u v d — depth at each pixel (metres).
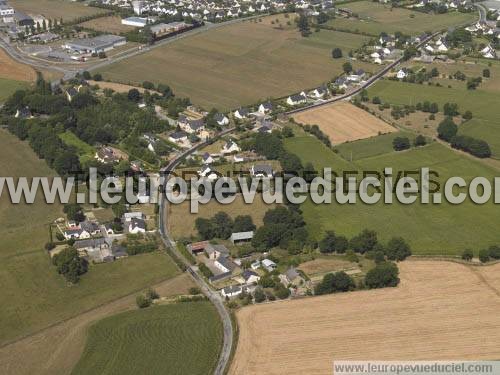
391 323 174.25
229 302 185.50
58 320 181.12
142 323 177.38
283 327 173.62
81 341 170.75
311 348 165.38
